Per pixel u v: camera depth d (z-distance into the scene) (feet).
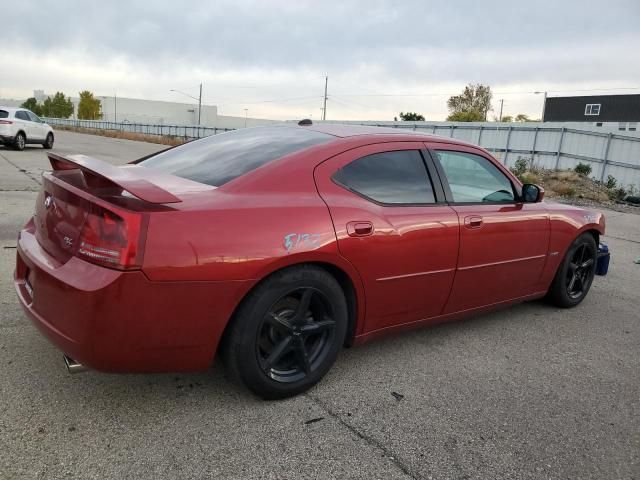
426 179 11.21
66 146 77.00
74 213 7.90
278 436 8.26
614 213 43.32
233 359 8.61
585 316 15.23
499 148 80.59
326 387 9.95
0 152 55.06
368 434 8.51
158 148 93.56
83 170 7.83
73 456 7.43
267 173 9.17
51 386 9.17
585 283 16.02
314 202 9.21
